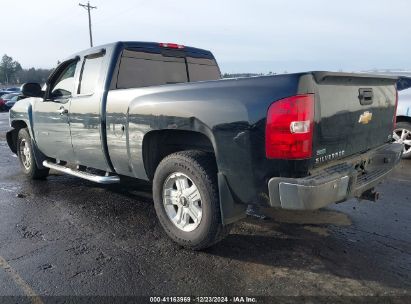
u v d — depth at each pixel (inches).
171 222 147.2
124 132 157.9
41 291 116.3
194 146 148.5
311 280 120.6
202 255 138.4
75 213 184.9
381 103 151.4
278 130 111.3
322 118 115.9
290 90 109.7
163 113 139.8
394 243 147.7
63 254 140.6
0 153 367.6
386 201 199.0
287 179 111.1
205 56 225.8
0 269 129.7
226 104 122.0
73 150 195.5
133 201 203.3
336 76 118.0
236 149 120.6
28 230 163.9
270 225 165.8
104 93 168.4
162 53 196.9
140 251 142.4
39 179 251.9
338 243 147.7
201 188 133.0
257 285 118.1
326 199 112.8
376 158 148.9
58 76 209.6
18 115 245.3
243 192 123.0
